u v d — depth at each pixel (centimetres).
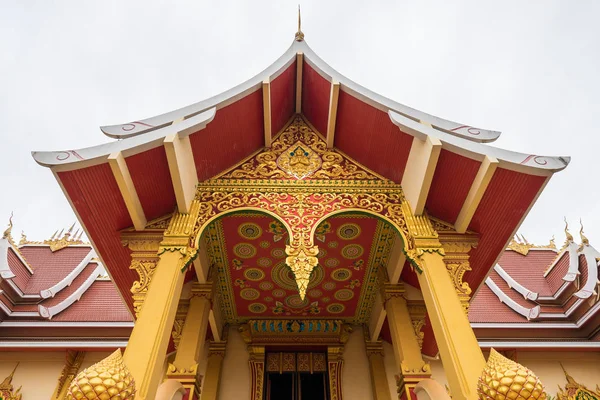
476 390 398
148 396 390
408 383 588
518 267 1282
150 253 547
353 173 655
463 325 453
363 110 621
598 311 973
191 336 652
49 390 909
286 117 752
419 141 564
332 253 733
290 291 815
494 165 496
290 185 626
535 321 1039
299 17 737
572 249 1130
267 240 708
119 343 945
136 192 543
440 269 514
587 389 934
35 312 1016
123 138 527
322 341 865
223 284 797
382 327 855
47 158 474
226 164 657
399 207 600
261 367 832
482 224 580
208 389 785
